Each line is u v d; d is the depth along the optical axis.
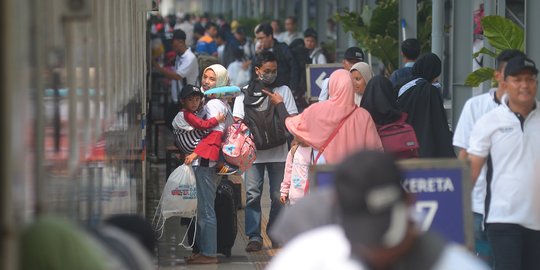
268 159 22.14
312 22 76.06
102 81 12.06
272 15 97.94
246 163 21.23
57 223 6.96
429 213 12.04
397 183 6.68
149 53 36.72
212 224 21.19
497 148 14.77
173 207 20.86
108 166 12.30
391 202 6.62
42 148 7.86
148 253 8.93
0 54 6.39
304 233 9.23
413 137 18.05
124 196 15.18
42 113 7.89
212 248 21.31
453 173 12.08
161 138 45.38
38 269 6.79
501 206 14.78
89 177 10.37
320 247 7.21
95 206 10.80
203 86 21.78
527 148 14.66
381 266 6.98
